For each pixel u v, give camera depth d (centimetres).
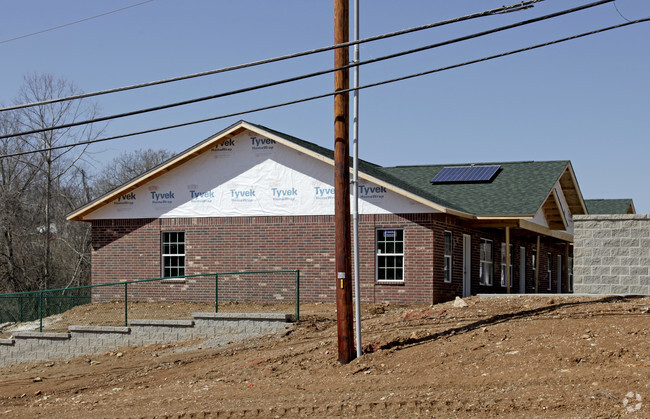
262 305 2708
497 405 1193
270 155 2789
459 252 2758
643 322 1492
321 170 2720
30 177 4819
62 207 5284
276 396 1430
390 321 1966
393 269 2595
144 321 2327
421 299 2527
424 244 2541
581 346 1392
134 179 2911
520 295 2073
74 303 3278
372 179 2591
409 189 2689
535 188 2881
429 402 1251
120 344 2347
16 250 4544
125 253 2958
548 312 1697
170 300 2880
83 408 1560
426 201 2486
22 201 4819
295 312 2391
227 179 2841
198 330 2264
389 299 2575
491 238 3091
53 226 5319
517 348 1449
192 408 1420
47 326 2583
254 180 2803
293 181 2755
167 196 2916
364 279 2614
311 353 1745
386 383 1394
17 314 3431
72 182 5519
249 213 2800
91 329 2384
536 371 1315
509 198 2802
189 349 2148
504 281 3222
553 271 3956
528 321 1631
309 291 2702
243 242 2802
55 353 2427
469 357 1455
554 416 1123
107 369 2041
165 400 1524
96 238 3000
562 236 3388
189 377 1747
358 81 1566
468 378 1342
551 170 3117
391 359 1544
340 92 1555
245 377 1642
